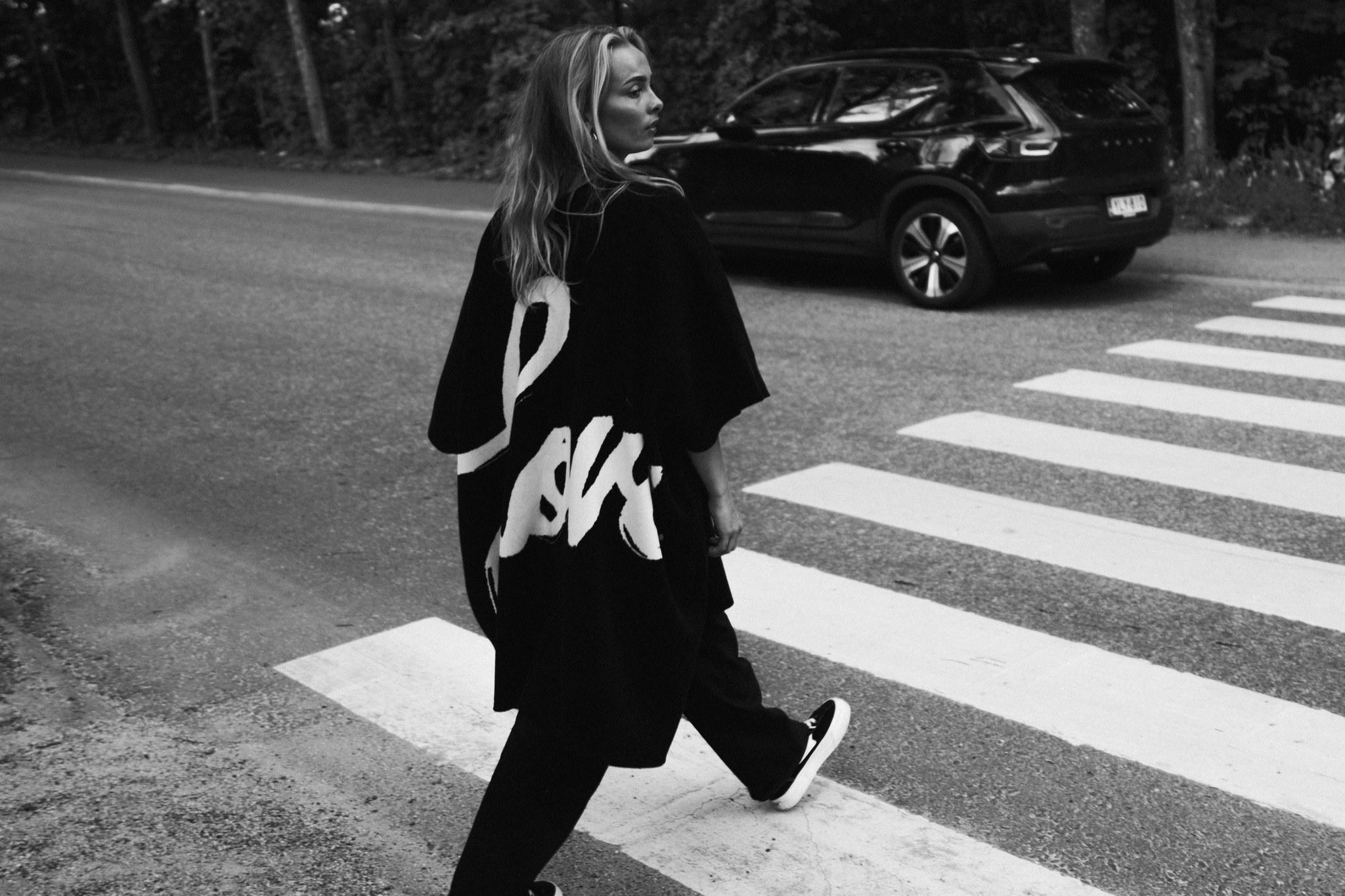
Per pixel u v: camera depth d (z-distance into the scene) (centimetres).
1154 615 420
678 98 1931
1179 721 351
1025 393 700
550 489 242
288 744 352
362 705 375
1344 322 855
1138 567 461
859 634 413
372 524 537
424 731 359
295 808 320
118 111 3575
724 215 1059
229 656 411
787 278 1095
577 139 234
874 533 504
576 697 239
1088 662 388
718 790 323
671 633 243
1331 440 602
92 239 1523
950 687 376
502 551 248
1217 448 595
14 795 327
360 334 927
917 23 1806
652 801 319
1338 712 354
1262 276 996
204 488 589
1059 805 312
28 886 289
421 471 609
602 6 2012
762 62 1784
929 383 729
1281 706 358
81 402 754
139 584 475
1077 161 897
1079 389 705
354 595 462
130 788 330
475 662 404
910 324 893
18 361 866
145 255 1375
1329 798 312
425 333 925
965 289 923
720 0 1841
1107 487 547
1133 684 373
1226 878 281
